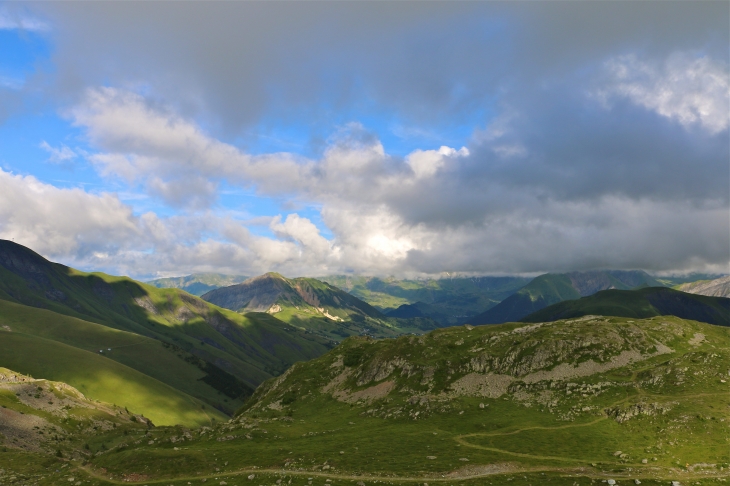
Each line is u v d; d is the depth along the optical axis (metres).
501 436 107.94
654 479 77.56
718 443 88.56
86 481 98.75
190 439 124.19
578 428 108.00
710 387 117.69
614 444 95.75
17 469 116.12
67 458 138.38
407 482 83.62
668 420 101.81
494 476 84.19
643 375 132.38
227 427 134.75
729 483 74.31
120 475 99.00
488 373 156.75
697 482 75.50
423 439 110.19
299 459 98.69
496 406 134.25
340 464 94.31
